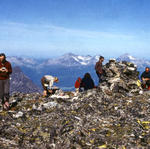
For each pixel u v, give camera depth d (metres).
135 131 7.63
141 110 10.23
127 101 11.84
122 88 13.94
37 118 9.58
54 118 9.38
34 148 6.75
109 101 11.88
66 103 12.09
